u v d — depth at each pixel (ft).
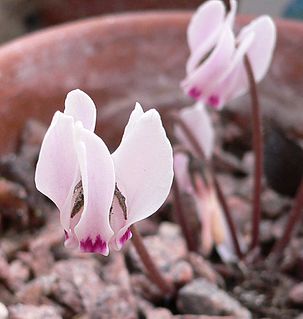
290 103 0.74
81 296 0.57
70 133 0.41
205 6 0.54
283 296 0.62
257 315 0.61
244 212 0.69
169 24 0.71
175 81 0.73
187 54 0.72
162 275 0.58
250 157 0.74
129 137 0.41
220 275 0.63
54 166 0.41
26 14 0.98
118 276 0.59
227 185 0.72
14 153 0.68
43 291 0.57
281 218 0.69
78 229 0.42
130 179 0.42
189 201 0.66
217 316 0.57
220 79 0.55
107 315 0.56
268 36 0.55
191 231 0.66
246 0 0.83
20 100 0.67
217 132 0.75
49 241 0.62
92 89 0.71
